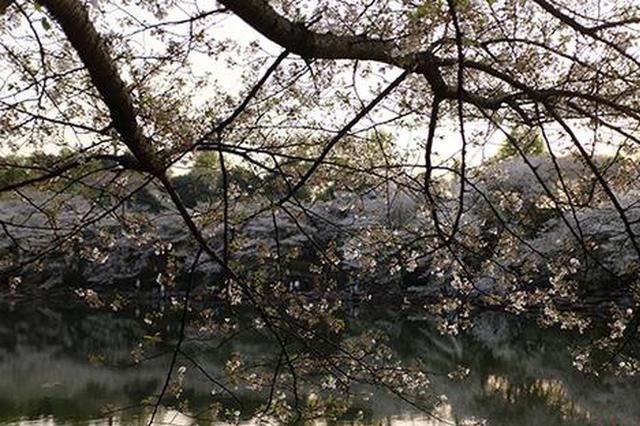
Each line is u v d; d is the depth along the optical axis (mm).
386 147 4941
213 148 3828
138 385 14961
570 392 14055
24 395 14312
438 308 6652
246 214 5137
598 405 12977
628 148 4371
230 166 5035
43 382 15562
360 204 5895
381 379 5414
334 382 5699
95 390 14680
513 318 21875
